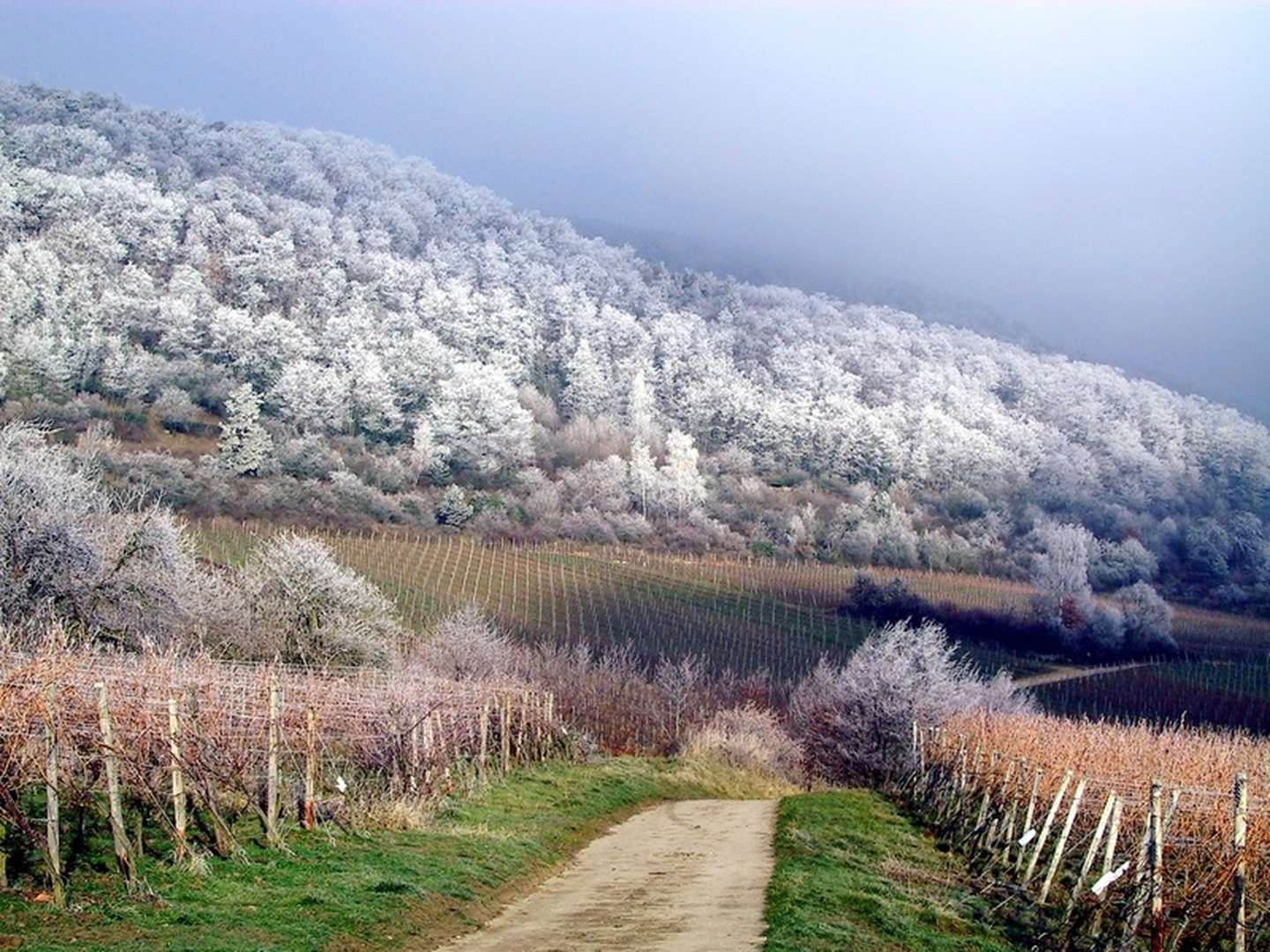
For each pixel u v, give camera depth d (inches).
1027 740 993.5
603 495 4537.4
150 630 1144.2
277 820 693.3
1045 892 684.1
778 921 577.0
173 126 7037.4
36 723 535.5
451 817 849.5
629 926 576.4
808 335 7293.3
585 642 2618.1
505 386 4813.0
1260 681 2876.5
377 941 506.9
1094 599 3312.0
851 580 3636.8
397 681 1119.0
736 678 2517.2
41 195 5334.6
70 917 477.4
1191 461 5251.0
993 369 6820.9
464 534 3772.1
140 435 3887.8
